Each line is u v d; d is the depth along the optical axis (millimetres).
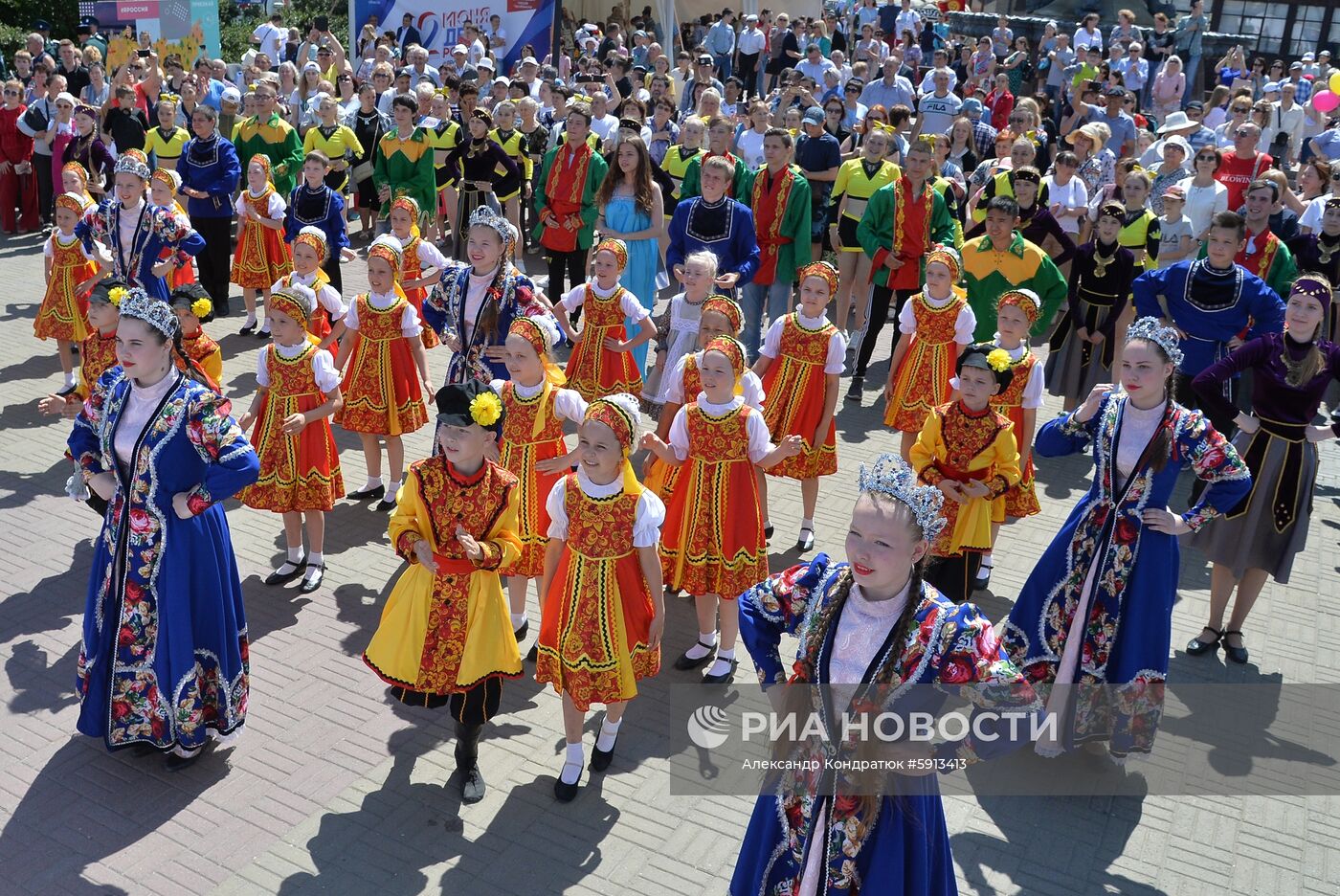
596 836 4680
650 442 5570
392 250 7160
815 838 3506
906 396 7805
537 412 5988
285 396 6289
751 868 3768
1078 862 4668
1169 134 13477
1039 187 10406
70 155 13188
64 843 4516
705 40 21797
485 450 4699
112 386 4793
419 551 4613
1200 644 6277
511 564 4758
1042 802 5031
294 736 5234
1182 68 20375
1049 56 20062
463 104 13477
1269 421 5918
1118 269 8703
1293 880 4621
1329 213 8688
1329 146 14320
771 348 6977
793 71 15672
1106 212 8602
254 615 6203
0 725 5227
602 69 17172
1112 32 21719
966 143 13625
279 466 6309
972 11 24594
